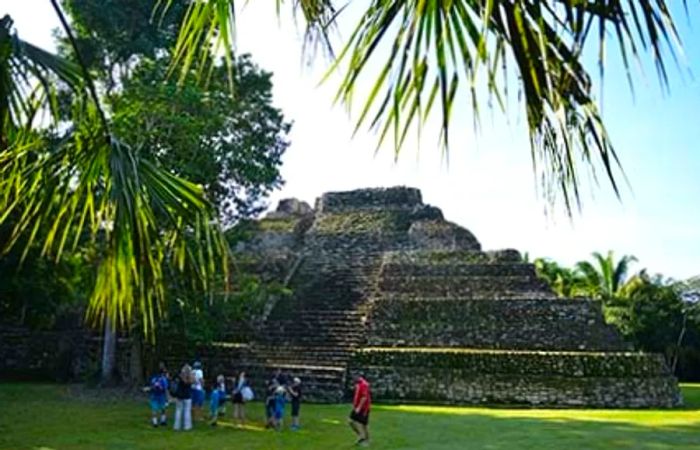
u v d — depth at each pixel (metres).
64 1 20.34
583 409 17.42
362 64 1.60
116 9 20.42
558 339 19.89
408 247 26.33
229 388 19.42
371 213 28.45
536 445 11.16
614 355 18.31
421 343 20.47
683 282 31.84
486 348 20.05
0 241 11.49
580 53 1.55
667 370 18.62
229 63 2.05
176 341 20.47
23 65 3.64
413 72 1.57
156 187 3.40
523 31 1.59
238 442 11.20
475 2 1.59
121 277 3.42
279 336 21.78
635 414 15.98
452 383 18.62
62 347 22.45
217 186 17.00
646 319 28.64
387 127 1.59
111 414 14.28
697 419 14.86
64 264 17.70
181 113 15.08
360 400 11.34
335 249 26.81
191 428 12.62
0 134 3.61
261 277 25.36
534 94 1.63
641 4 1.52
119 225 3.27
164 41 21.16
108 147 3.31
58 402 16.16
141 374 19.23
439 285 22.31
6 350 22.72
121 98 14.98
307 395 18.53
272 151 18.77
